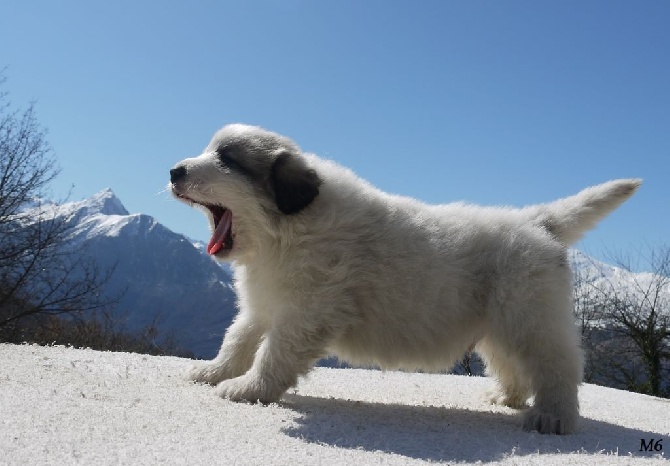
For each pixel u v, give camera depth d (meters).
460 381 1.20
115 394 0.67
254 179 0.73
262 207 0.72
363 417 0.68
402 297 0.73
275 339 0.71
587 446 0.62
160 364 0.95
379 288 0.73
